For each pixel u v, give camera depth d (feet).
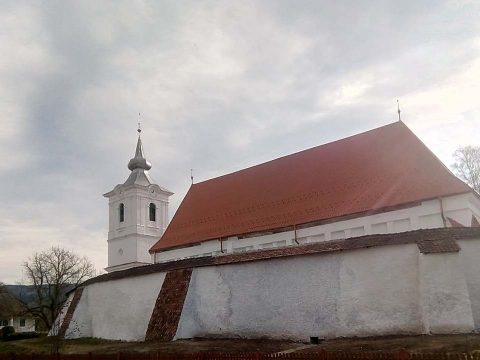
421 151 97.55
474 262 61.31
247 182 129.90
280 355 41.27
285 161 124.47
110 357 51.16
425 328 60.34
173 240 132.36
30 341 105.09
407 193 90.89
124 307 94.12
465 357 35.45
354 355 38.04
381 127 109.40
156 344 77.20
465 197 84.33
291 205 110.63
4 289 240.53
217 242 118.73
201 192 142.51
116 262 178.81
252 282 78.18
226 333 78.59
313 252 72.74
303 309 72.13
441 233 63.87
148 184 182.91
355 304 67.56
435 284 59.93
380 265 66.74
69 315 106.73
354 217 95.35
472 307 59.52
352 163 107.65
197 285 83.92
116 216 183.01
